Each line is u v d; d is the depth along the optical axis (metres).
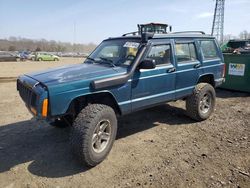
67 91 3.80
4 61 39.28
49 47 112.12
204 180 3.67
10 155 4.45
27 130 5.59
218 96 8.87
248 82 8.89
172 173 3.86
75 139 3.84
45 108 3.66
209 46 6.28
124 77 4.34
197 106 5.82
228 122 6.04
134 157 4.37
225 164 4.10
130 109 4.60
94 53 5.52
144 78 4.69
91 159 3.92
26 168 4.04
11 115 6.62
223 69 6.62
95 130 3.95
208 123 5.98
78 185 3.61
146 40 4.82
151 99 4.90
